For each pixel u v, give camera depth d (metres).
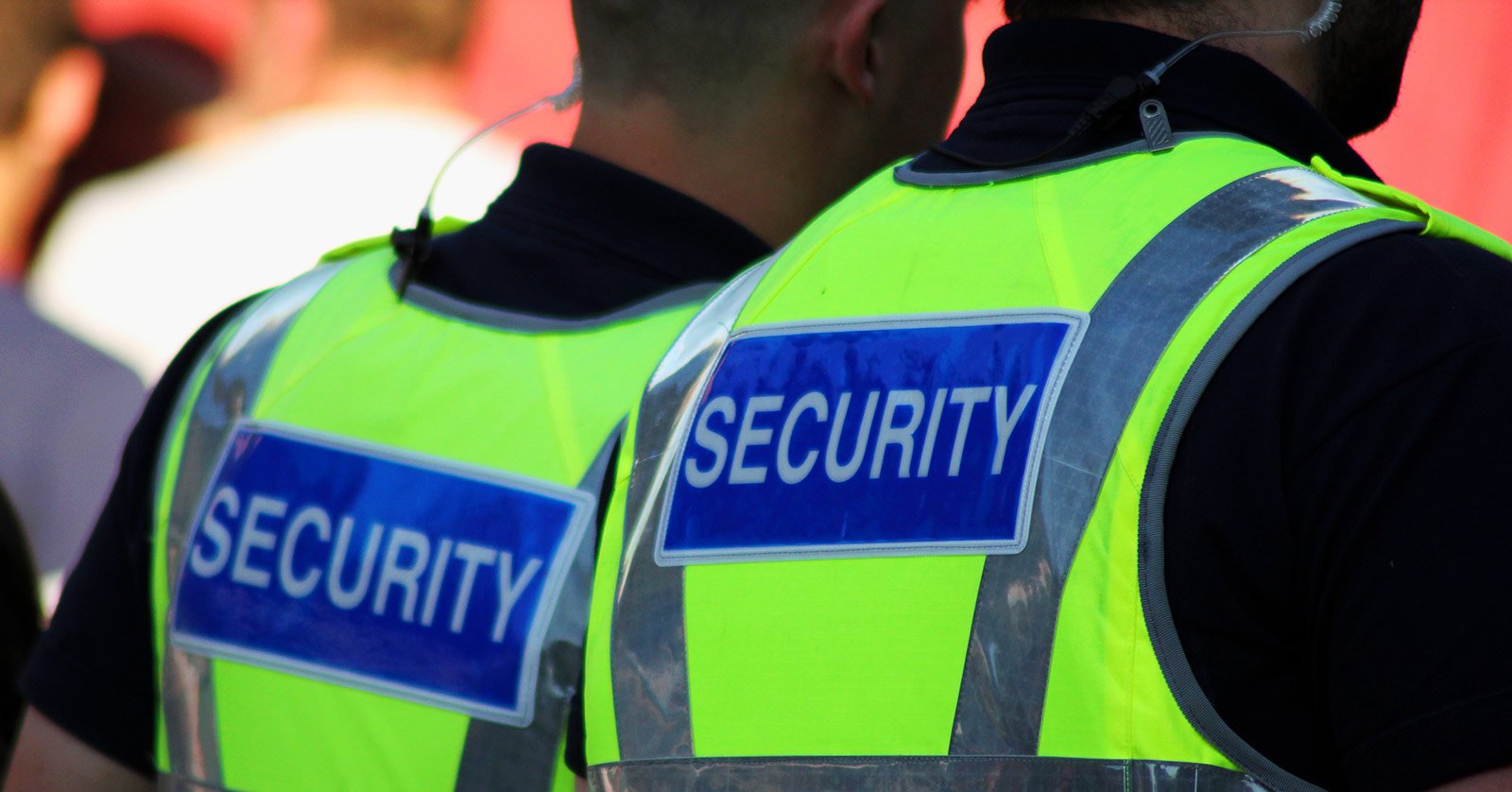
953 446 3.93
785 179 5.84
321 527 5.35
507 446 5.25
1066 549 3.71
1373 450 3.56
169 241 12.95
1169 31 4.32
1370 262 3.73
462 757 5.07
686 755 4.09
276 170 13.23
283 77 13.50
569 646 5.05
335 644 5.25
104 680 5.70
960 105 12.49
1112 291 3.89
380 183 13.34
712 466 4.28
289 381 5.58
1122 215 4.03
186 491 5.62
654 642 4.21
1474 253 3.78
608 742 4.29
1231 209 3.92
